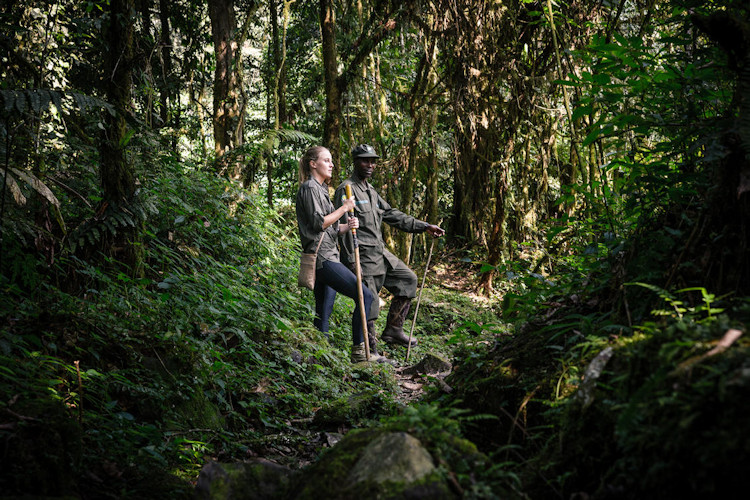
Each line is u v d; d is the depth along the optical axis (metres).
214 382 3.89
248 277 6.39
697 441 1.40
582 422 1.89
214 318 4.85
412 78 11.36
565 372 2.29
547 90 8.67
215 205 7.08
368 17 9.26
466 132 9.68
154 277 5.08
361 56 9.12
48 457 2.21
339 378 5.21
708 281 2.17
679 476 1.43
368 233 5.80
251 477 2.14
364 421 3.91
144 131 6.14
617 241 2.86
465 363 3.05
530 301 3.18
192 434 3.36
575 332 2.54
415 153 9.81
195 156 10.92
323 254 5.52
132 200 4.46
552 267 4.75
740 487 1.29
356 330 5.59
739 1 2.48
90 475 2.47
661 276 2.33
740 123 2.03
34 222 4.07
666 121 2.85
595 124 3.14
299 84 11.95
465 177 10.41
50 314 3.47
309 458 3.48
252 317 5.16
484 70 8.52
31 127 4.30
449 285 10.12
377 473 1.67
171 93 11.16
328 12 9.23
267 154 9.23
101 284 4.20
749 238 2.08
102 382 3.23
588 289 2.77
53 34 6.33
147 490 2.51
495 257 9.56
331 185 9.13
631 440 1.58
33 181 3.63
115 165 4.37
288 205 12.10
